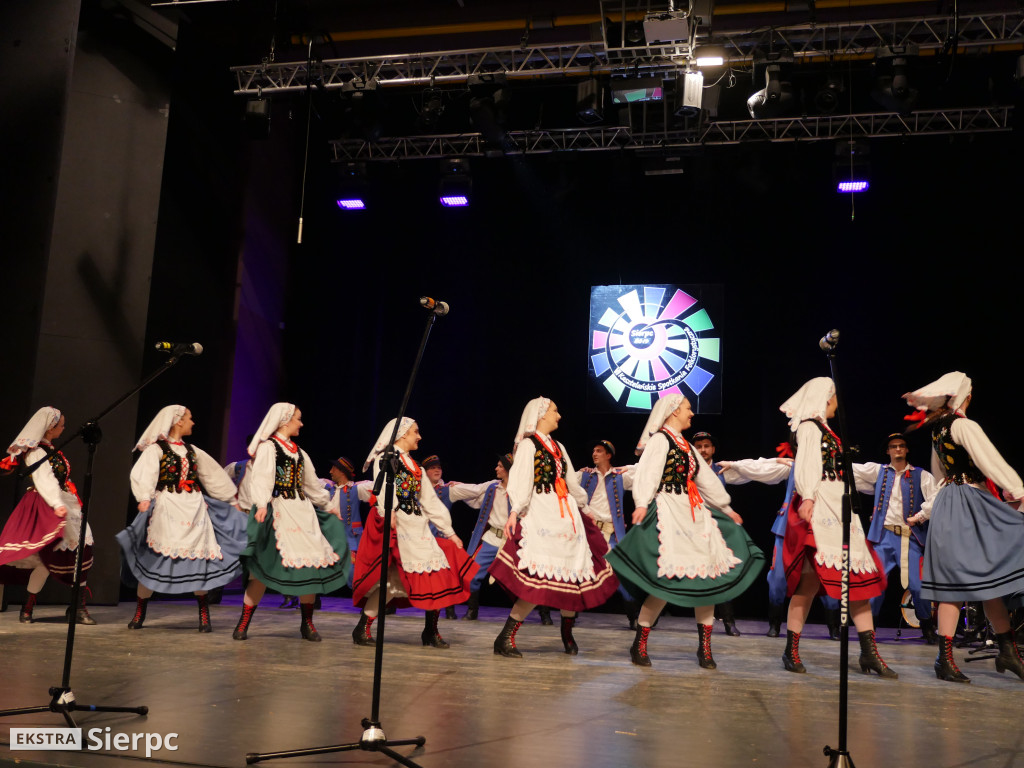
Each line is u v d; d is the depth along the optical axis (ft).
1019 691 11.43
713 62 20.11
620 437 26.45
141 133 21.68
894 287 25.43
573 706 9.46
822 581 12.41
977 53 21.27
